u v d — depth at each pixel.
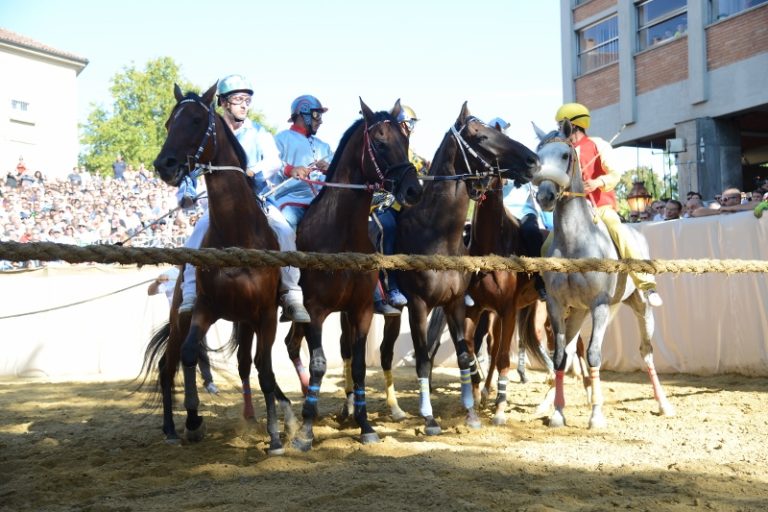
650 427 7.10
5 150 38.69
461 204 7.14
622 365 12.07
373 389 10.96
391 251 7.43
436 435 6.96
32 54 39.78
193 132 5.94
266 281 6.06
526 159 7.02
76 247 4.70
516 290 8.14
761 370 10.27
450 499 4.67
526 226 8.65
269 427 6.28
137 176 32.41
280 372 14.05
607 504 4.57
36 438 7.55
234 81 7.24
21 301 14.23
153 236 19.88
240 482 5.32
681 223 10.93
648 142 21.50
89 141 56.91
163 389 7.07
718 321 10.74
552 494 4.78
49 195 26.80
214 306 6.02
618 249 7.55
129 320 14.73
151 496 5.03
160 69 58.44
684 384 10.20
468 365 7.35
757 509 4.44
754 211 10.03
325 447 6.43
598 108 22.38
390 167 6.46
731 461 5.66
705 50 18.61
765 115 18.52
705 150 18.61
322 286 6.45
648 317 7.97
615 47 21.78
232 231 6.11
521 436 6.82
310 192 7.71
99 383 12.84
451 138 7.25
